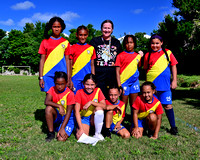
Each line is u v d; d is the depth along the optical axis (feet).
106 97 14.15
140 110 12.34
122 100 14.11
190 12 76.64
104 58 14.35
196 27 72.84
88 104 11.71
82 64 13.66
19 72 163.63
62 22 13.08
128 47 13.75
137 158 9.12
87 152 9.67
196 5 75.87
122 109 13.03
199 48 71.67
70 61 13.74
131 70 13.71
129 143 10.97
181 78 55.47
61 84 11.69
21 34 170.40
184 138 11.83
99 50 14.40
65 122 11.62
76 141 11.18
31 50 162.91
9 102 24.66
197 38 72.23
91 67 14.23
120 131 12.16
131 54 13.88
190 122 15.53
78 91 12.47
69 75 13.50
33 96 30.81
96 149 10.02
